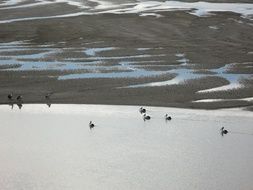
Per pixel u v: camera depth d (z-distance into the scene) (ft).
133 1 504.02
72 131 188.96
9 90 231.50
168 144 177.68
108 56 296.92
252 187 146.72
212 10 453.17
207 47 325.62
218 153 170.40
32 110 209.15
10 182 149.18
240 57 300.40
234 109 211.20
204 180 150.92
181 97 223.71
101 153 169.99
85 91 231.09
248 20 414.82
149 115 204.44
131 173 155.43
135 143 178.09
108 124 195.83
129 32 367.25
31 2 488.85
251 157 167.43
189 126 194.18
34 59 286.66
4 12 435.53
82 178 151.64
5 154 168.86
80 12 441.68
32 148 173.37
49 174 154.40
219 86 238.68
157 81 245.45
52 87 236.02
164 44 331.36
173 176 153.79
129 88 234.79
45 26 378.73
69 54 300.61
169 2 501.15
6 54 297.94
